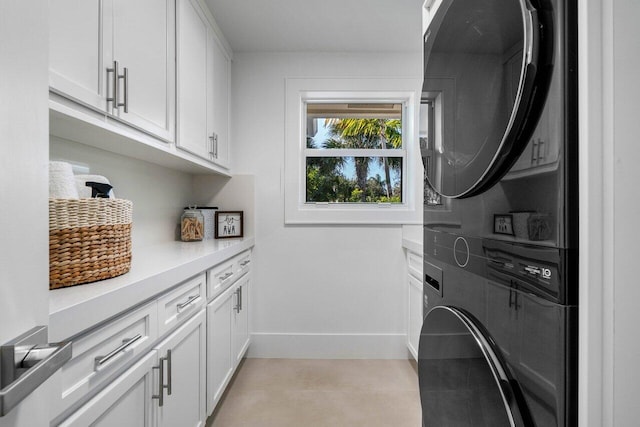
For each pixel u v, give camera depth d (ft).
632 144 1.61
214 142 6.98
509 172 2.09
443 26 3.10
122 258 3.42
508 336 2.08
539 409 1.79
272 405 6.32
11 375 1.11
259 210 8.64
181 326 4.29
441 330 3.06
